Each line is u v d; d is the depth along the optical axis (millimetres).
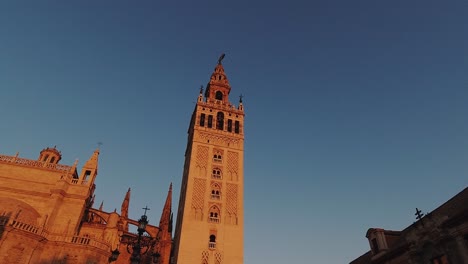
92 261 49562
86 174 62156
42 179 58719
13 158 59406
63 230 53844
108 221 62188
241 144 72812
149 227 75375
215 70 90000
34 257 46812
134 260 28797
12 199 55000
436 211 28781
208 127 73375
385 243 35312
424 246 28172
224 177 66438
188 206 60281
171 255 72438
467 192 27578
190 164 65938
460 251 24562
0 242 43594
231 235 59312
